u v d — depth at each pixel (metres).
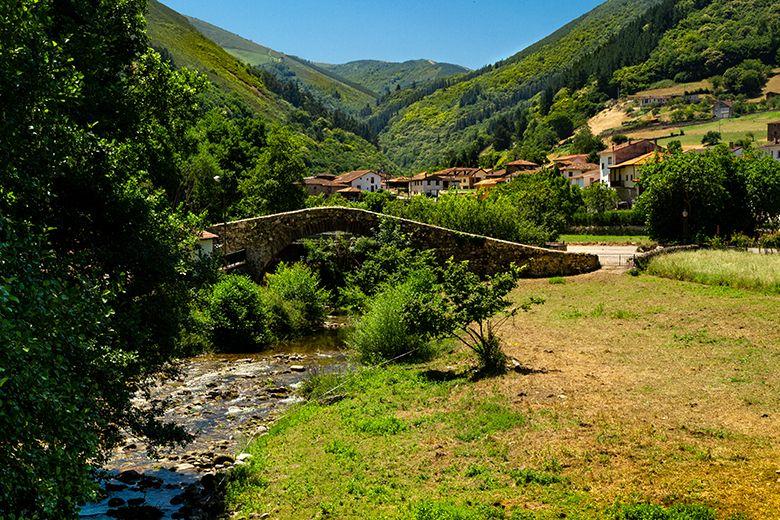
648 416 11.85
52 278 7.26
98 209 11.36
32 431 6.39
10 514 5.93
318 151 181.75
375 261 35.50
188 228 13.76
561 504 8.75
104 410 10.52
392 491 9.95
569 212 77.56
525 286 34.09
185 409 17.19
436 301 17.38
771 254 35.69
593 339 19.92
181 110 19.36
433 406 14.31
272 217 38.72
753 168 47.25
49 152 9.31
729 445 10.16
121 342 11.06
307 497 10.14
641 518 8.05
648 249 45.44
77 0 14.59
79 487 6.88
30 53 8.68
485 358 17.00
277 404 17.62
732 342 17.69
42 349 6.47
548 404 13.17
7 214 7.77
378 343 20.62
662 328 20.67
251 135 70.56
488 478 9.93
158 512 10.36
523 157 171.88
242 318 26.78
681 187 45.62
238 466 11.92
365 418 13.91
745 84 175.12
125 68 17.88
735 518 7.81
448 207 46.16
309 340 28.44
